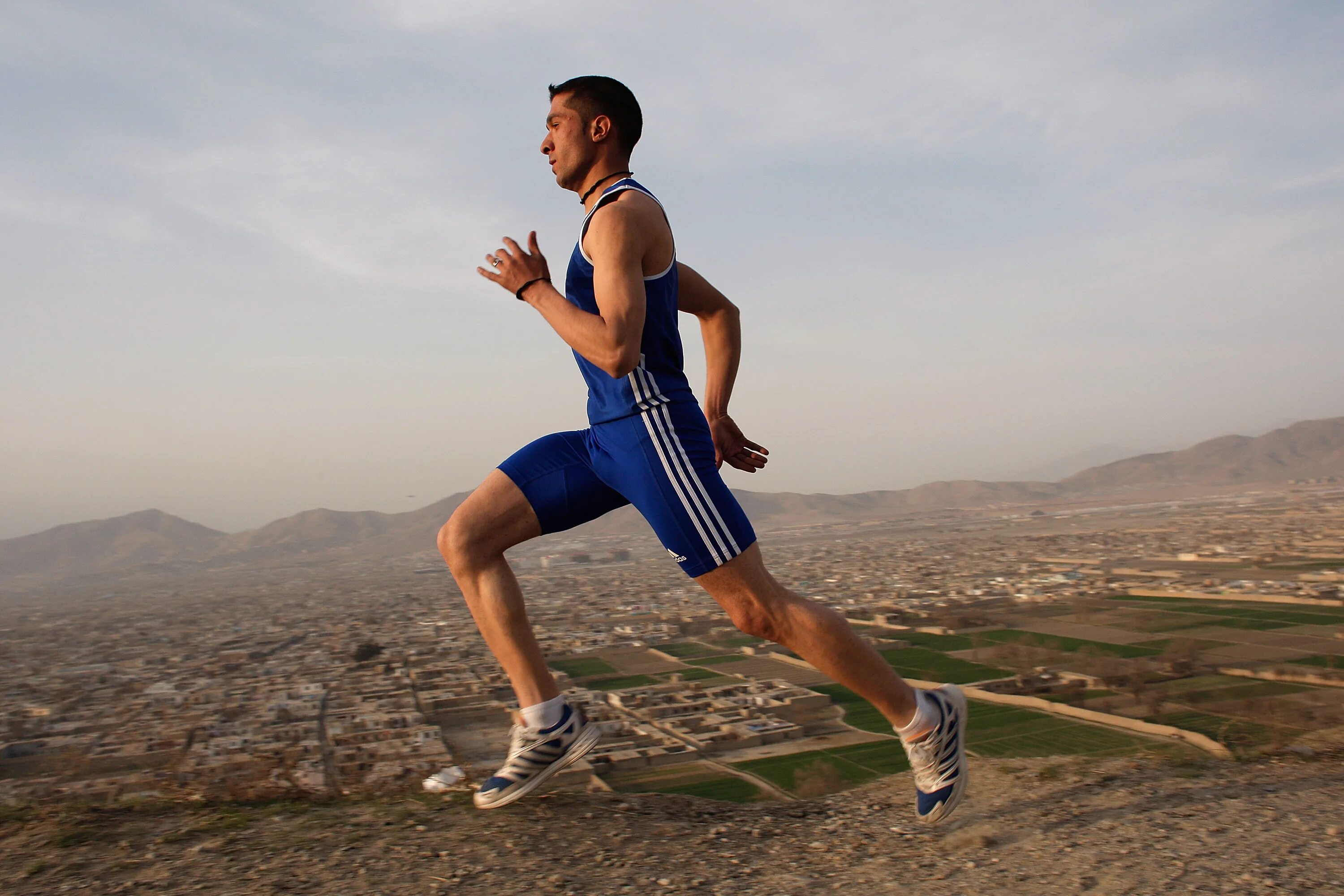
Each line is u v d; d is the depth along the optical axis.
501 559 2.89
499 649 2.93
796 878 2.37
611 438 2.55
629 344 2.30
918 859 2.49
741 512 2.56
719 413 3.25
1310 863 2.26
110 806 3.09
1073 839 2.57
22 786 22.94
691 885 2.32
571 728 2.97
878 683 2.59
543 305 2.38
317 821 2.86
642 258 2.43
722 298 3.18
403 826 2.81
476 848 2.59
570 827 2.81
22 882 2.34
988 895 2.16
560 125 2.61
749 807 3.18
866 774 23.00
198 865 2.45
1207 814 2.73
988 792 3.21
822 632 2.54
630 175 2.61
